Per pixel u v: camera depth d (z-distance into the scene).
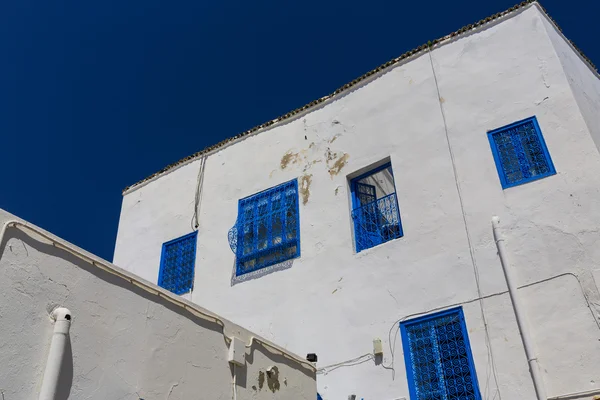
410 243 9.77
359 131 11.50
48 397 4.76
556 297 8.06
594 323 7.64
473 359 8.33
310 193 11.59
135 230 14.22
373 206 10.81
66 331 5.12
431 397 8.47
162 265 13.17
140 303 6.13
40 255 5.25
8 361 4.69
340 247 10.62
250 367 7.30
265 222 11.95
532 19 10.27
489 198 9.30
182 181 14.08
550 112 9.36
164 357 6.19
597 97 10.74
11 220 5.09
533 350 7.84
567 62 10.13
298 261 10.99
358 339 9.60
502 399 7.86
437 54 11.09
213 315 7.07
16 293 4.93
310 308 10.41
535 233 8.62
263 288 11.20
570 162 8.81
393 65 11.59
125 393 5.61
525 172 9.20
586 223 8.28
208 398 6.54
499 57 10.33
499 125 9.77
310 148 12.12
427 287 9.27
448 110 10.45
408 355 8.95
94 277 5.70
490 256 8.88
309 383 8.27
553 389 7.54
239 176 13.02
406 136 10.74
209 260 12.35
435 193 9.90
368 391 9.09
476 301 8.71
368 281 9.95
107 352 5.56
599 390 7.20
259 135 13.22
